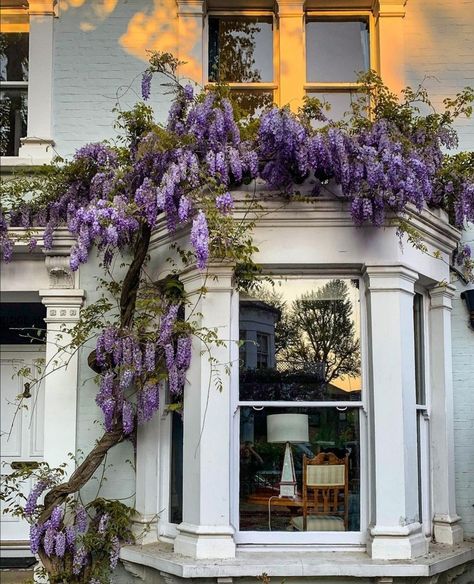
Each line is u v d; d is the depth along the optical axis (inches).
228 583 195.5
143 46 262.2
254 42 273.3
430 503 233.0
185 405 215.0
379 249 211.9
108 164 228.1
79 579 219.6
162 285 232.4
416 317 239.3
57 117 259.3
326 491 213.5
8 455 287.9
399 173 202.1
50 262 244.1
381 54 260.4
